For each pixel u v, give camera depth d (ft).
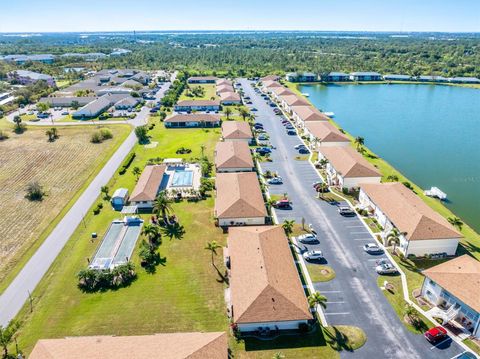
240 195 258.98
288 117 502.38
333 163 314.14
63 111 555.69
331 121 484.74
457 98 652.48
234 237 219.41
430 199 284.61
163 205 246.47
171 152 382.22
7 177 333.62
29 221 261.03
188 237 235.61
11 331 159.02
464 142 422.41
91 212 269.23
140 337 150.71
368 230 242.17
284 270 190.19
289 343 161.38
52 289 193.77
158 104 577.84
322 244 228.22
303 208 269.85
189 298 186.09
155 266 209.36
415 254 215.31
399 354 155.94
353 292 189.67
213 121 466.29
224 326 169.89
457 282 170.50
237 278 185.98
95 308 180.65
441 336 161.27
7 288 194.90
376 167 339.16
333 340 162.50
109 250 225.15
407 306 178.19
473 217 265.54
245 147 363.76
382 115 537.65
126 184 310.65
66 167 353.10
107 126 474.08
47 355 139.85
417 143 418.72
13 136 440.04
